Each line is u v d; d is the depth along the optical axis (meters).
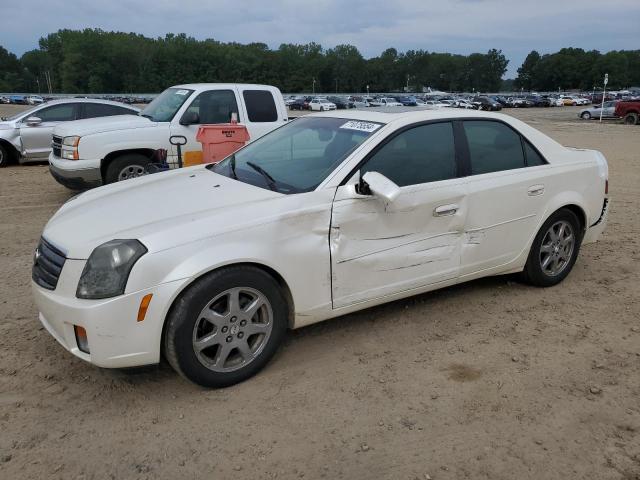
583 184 5.01
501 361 3.80
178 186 4.08
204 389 3.45
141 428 3.09
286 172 4.04
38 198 9.16
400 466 2.80
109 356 3.11
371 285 3.90
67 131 8.30
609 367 3.72
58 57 150.25
